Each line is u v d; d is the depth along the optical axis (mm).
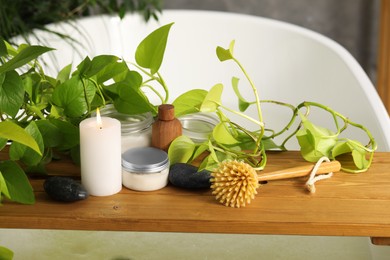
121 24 2881
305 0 3336
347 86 2459
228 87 2904
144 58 1527
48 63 2609
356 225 1287
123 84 1474
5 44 1462
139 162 1394
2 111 1384
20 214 1312
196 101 1570
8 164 1359
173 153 1466
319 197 1376
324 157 1454
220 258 1623
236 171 1337
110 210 1328
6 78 1361
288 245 1687
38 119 1535
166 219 1300
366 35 3381
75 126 1453
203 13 2918
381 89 3268
